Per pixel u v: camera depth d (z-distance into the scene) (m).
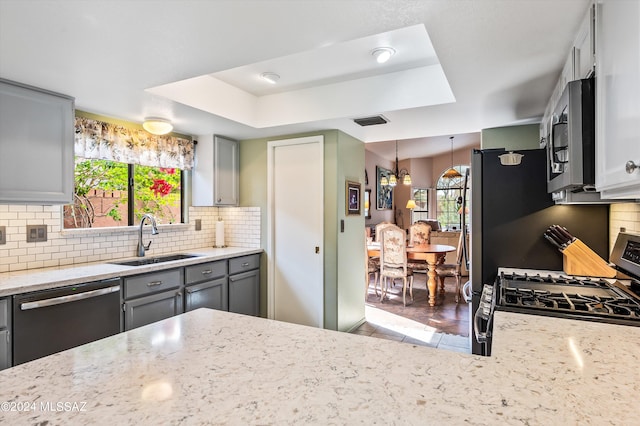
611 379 0.86
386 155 8.79
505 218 2.46
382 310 4.62
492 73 2.02
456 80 2.12
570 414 0.71
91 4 1.40
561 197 1.89
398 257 4.85
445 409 0.73
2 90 2.13
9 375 0.90
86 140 2.81
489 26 1.52
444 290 5.48
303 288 3.74
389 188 9.40
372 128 3.47
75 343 2.22
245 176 4.04
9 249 2.44
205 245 3.98
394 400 0.77
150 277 2.69
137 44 1.74
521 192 2.43
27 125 2.25
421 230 5.87
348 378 0.87
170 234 3.58
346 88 2.98
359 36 1.66
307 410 0.73
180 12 1.46
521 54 1.78
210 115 2.96
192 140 3.74
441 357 1.00
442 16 1.45
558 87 2.09
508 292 1.71
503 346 1.08
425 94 2.67
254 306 3.83
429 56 2.50
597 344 1.09
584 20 1.44
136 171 3.35
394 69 2.73
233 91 3.12
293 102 3.23
